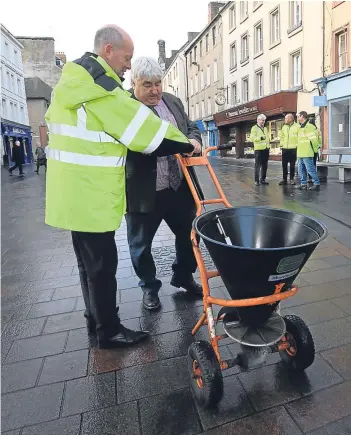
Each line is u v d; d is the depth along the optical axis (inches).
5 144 1264.8
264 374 90.7
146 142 84.8
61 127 88.0
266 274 71.1
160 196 121.9
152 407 82.4
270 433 73.9
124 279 154.6
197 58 1461.6
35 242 225.9
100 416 80.4
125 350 104.3
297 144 376.2
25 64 1835.6
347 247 180.4
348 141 625.0
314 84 708.0
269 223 89.1
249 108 932.0
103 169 88.9
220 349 102.0
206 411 80.3
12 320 123.5
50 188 93.0
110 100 82.8
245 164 820.0
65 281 157.0
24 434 76.4
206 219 85.0
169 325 116.7
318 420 76.5
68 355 103.0
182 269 134.9
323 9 665.6
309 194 340.2
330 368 92.0
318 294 130.9
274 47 852.0
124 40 89.1
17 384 91.4
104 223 90.5
